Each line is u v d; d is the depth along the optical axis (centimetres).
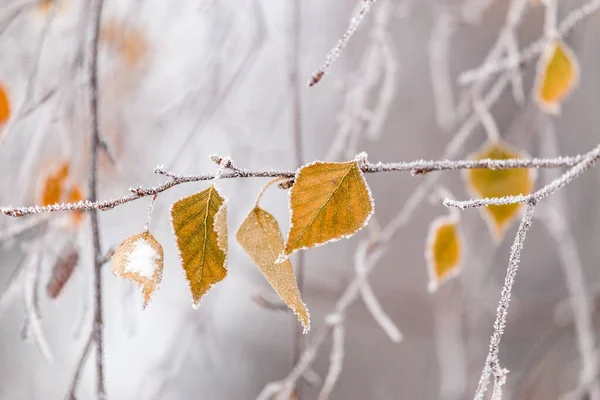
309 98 179
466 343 179
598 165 195
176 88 140
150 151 138
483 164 77
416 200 96
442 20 127
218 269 71
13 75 119
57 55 117
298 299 71
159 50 135
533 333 185
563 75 90
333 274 191
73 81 96
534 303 192
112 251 80
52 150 116
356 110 103
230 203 138
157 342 189
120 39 126
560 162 78
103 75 124
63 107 95
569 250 128
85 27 99
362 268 91
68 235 91
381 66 112
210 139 134
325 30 165
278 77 146
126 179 135
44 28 98
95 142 84
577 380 165
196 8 113
